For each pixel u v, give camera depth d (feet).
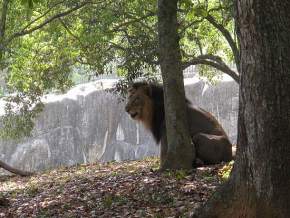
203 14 41.70
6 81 81.15
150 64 62.49
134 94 47.19
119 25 64.75
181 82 41.24
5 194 48.21
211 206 22.70
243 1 20.93
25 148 116.16
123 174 46.93
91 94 118.73
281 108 20.90
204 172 39.01
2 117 85.20
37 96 80.94
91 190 40.70
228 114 111.04
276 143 21.02
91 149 117.60
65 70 74.49
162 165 42.06
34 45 74.74
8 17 65.67
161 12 40.63
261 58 20.90
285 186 21.11
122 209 32.42
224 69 67.56
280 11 20.70
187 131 41.63
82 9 65.72
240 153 22.06
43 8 68.49
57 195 41.81
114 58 68.59
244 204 21.81
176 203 31.50
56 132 117.29
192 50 79.77
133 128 116.78
